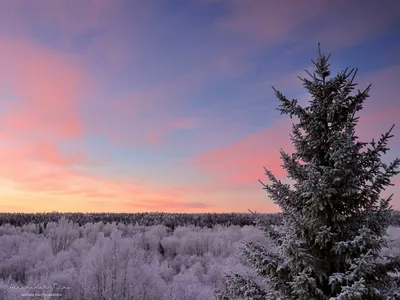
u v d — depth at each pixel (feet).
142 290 32.01
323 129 15.75
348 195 14.52
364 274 13.38
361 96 15.11
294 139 16.38
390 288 13.93
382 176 14.34
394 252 40.78
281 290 15.35
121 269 33.27
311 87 15.75
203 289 34.83
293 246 14.21
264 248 16.29
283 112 16.52
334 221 14.66
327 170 14.56
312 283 13.51
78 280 32.99
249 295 16.31
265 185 16.16
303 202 15.57
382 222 14.56
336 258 14.78
